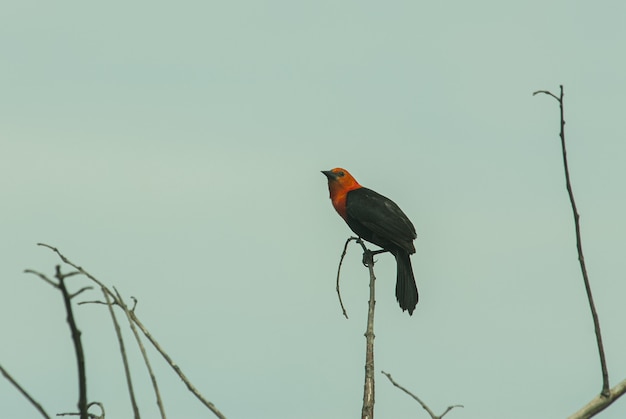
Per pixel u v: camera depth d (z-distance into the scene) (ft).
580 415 25.30
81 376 19.56
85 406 19.65
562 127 27.96
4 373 19.22
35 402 19.31
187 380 26.09
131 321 24.23
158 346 26.17
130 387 21.13
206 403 25.89
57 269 18.71
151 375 22.99
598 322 26.43
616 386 25.64
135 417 21.03
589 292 26.91
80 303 22.44
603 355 25.86
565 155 27.94
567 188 27.94
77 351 19.38
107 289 24.99
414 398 24.64
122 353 21.24
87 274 25.25
